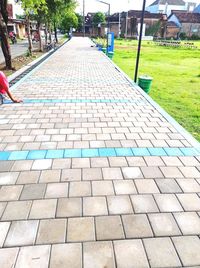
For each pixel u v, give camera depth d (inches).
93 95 300.5
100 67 532.4
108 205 117.3
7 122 209.2
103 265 89.0
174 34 2236.7
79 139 181.5
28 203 117.3
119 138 185.2
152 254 93.8
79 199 120.7
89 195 123.7
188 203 121.0
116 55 871.7
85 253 93.2
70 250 94.2
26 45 1238.3
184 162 156.3
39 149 165.8
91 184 132.0
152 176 140.9
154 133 195.8
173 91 372.5
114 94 307.7
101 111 243.0
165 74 520.7
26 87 330.0
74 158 155.9
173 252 95.0
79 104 263.3
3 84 245.8
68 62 595.2
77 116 227.5
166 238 100.9
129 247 96.2
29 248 94.6
